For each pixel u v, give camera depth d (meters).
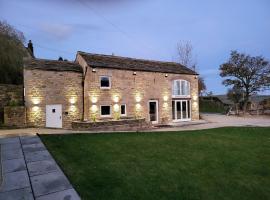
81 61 20.05
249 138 13.45
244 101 38.62
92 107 18.66
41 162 7.52
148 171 7.19
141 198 5.38
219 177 7.11
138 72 21.44
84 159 8.01
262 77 36.69
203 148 10.58
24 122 16.33
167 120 22.94
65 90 18.28
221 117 29.36
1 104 17.97
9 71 22.80
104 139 11.57
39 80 17.19
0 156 8.10
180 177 6.88
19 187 5.63
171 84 23.69
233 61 38.44
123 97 20.42
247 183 6.80
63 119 18.03
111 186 5.88
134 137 12.53
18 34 31.22
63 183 5.90
